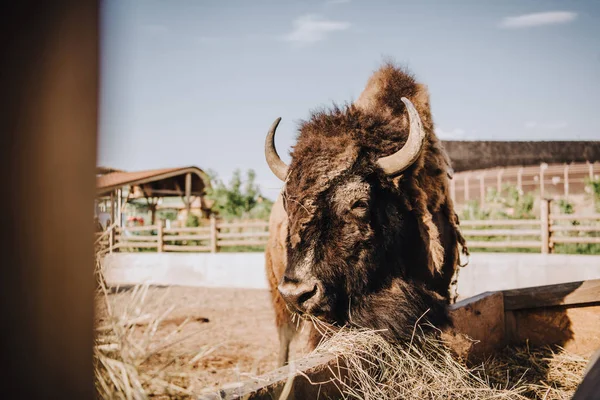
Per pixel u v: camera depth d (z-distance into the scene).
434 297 4.11
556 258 11.28
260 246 19.09
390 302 3.80
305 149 3.76
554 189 28.67
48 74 1.20
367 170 3.73
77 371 1.28
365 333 3.43
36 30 1.17
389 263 3.93
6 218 1.15
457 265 4.88
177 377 2.18
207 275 14.88
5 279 1.16
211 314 9.91
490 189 21.44
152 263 15.68
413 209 4.09
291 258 3.62
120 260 3.17
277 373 2.48
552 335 4.76
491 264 11.63
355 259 3.65
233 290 13.58
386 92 4.59
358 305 3.75
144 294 2.20
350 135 3.82
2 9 1.12
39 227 1.20
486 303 4.57
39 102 1.19
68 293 1.26
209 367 5.84
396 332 3.71
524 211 18.16
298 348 6.47
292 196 3.67
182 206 28.17
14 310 1.18
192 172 25.50
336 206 3.61
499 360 4.45
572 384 3.91
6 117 1.14
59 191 1.23
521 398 3.34
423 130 3.71
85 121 1.27
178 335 7.64
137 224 22.97
